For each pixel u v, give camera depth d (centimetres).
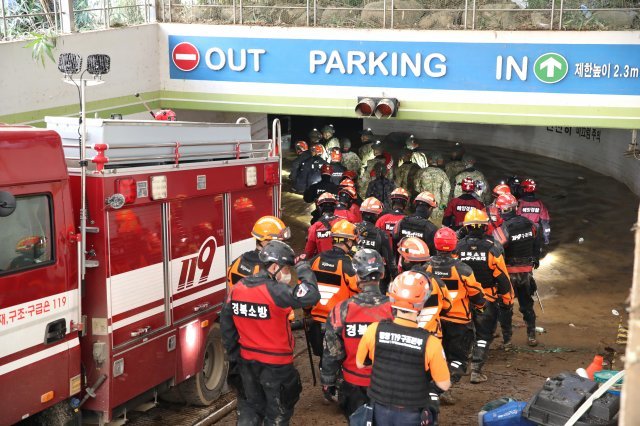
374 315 559
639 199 1806
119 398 641
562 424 495
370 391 487
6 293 538
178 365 718
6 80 1004
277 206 870
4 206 504
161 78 1322
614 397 500
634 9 1170
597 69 1162
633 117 1165
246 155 834
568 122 1188
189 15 1331
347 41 1248
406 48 1226
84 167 591
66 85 1106
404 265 692
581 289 1294
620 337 1046
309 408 789
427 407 480
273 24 1281
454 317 764
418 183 1722
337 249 751
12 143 541
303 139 2567
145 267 662
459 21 1257
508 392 843
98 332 624
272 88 1291
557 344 1029
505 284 845
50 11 1162
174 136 718
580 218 1706
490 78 1204
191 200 720
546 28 1186
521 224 970
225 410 780
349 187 1110
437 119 1235
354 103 1265
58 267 579
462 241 855
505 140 2470
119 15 1288
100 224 611
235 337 610
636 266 204
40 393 571
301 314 1119
